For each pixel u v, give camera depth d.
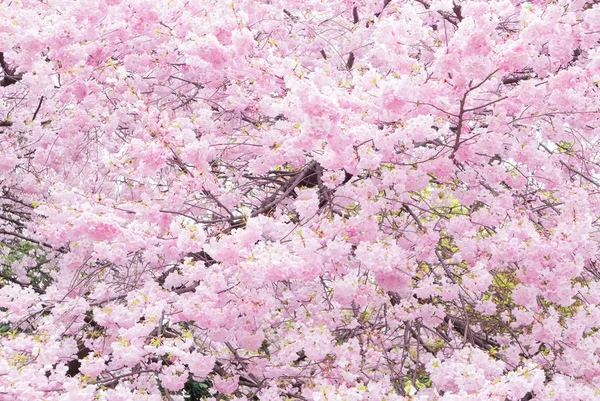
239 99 5.32
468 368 3.96
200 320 4.16
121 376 4.45
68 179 6.36
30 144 6.29
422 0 5.63
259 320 4.62
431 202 5.25
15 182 7.17
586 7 5.93
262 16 5.81
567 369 4.96
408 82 3.83
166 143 4.41
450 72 4.04
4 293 4.70
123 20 5.13
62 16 4.79
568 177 5.87
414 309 4.89
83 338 5.28
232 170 5.64
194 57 4.88
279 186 6.02
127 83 5.05
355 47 5.83
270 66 4.71
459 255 4.81
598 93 4.82
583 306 4.90
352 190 4.63
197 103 5.60
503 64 4.05
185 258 4.14
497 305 6.12
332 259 4.38
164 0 5.11
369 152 4.11
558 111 4.72
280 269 3.88
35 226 7.20
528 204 5.42
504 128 4.50
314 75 4.20
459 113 4.20
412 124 3.92
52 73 4.93
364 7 6.09
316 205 4.46
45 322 4.39
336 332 5.06
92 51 5.05
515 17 5.65
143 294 4.38
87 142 5.89
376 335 4.90
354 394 3.58
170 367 4.44
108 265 5.14
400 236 4.85
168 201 4.59
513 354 5.19
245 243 3.95
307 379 4.77
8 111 6.90
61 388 3.86
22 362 3.89
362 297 4.54
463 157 4.51
